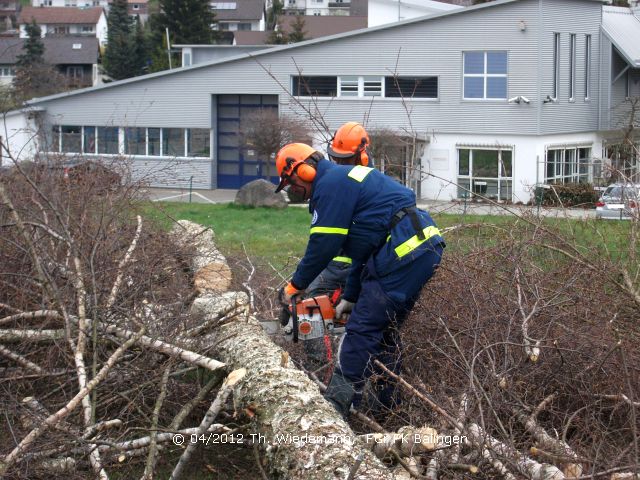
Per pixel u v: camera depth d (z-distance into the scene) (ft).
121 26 252.62
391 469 13.74
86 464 14.07
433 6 152.35
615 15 115.75
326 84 109.60
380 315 16.24
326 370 17.69
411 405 15.65
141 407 16.12
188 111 116.06
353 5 307.58
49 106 117.39
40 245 17.70
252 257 31.19
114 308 16.47
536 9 100.53
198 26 194.39
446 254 19.80
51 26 324.80
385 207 16.55
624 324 17.42
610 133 110.11
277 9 338.13
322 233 16.37
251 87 113.09
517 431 14.39
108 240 18.44
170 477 14.21
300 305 17.48
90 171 23.34
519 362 14.97
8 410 14.56
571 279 18.16
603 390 15.66
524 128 102.37
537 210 21.95
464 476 13.14
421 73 105.70
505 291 18.40
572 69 106.42
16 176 21.48
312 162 17.13
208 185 116.78
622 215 22.04
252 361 15.40
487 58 103.24
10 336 16.26
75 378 15.53
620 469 12.32
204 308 18.21
